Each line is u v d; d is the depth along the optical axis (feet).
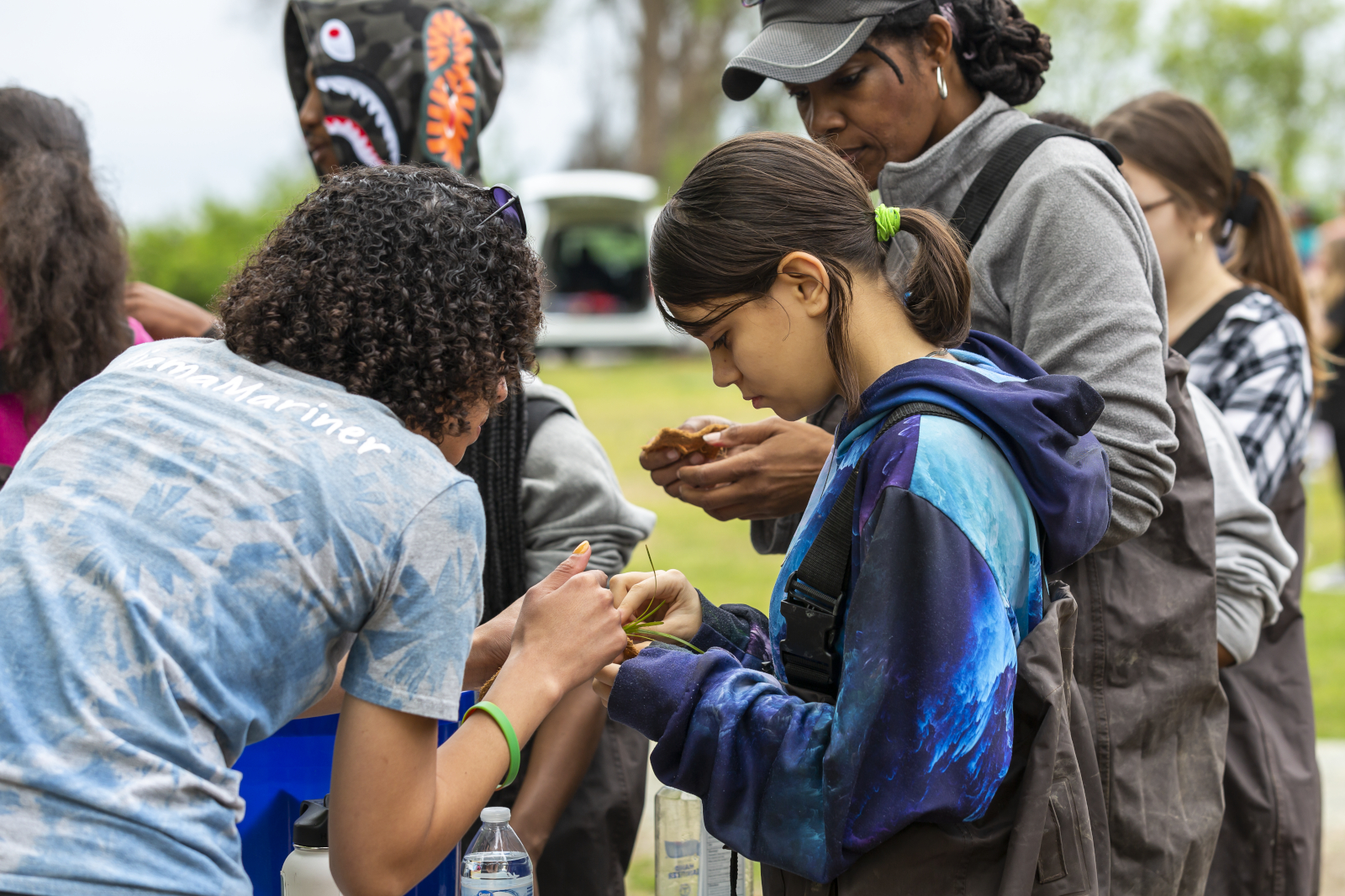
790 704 4.48
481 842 5.42
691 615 5.45
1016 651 4.41
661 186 84.64
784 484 6.17
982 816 4.27
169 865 3.71
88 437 4.09
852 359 4.62
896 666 4.08
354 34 7.43
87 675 3.71
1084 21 76.07
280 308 4.19
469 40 7.77
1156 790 5.45
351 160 7.52
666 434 6.34
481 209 4.40
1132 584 5.49
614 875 6.88
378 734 3.97
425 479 4.04
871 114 6.11
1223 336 8.13
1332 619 19.63
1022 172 5.87
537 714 4.49
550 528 6.59
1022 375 5.11
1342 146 83.82
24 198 6.54
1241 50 82.02
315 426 4.03
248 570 3.85
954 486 4.16
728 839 4.50
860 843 4.17
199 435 4.01
